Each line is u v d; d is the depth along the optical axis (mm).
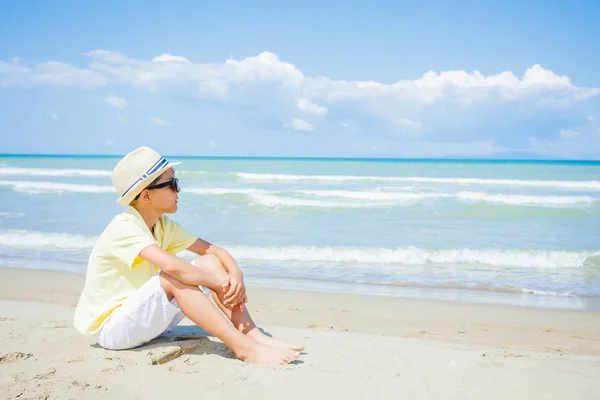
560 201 18500
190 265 3225
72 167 39938
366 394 2871
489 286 7820
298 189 22297
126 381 2902
